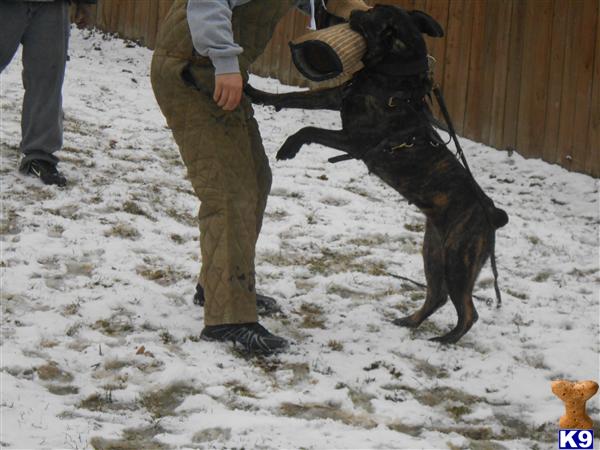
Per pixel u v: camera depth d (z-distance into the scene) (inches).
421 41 181.5
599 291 240.1
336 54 170.1
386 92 180.5
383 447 144.1
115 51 476.1
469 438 155.9
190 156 177.9
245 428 146.6
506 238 277.0
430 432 154.2
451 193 187.3
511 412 166.4
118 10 493.4
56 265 214.8
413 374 176.2
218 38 163.2
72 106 362.0
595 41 335.3
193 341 180.9
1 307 188.7
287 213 275.4
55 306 192.1
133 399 156.6
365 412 158.9
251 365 172.9
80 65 442.9
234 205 176.9
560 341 200.5
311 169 325.7
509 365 184.7
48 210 246.5
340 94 183.0
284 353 179.3
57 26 254.5
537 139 357.1
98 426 145.1
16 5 247.3
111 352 172.1
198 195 178.5
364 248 253.0
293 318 201.2
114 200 260.5
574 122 344.8
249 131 188.2
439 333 200.1
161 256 228.2
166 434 144.5
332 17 193.8
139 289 205.2
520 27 360.2
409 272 238.2
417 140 184.7
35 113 259.3
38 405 149.8
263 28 178.4
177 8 175.2
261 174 190.2
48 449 135.5
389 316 209.0
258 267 229.9
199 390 161.2
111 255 223.1
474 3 374.6
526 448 151.8
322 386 166.9
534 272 252.1
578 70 341.7
